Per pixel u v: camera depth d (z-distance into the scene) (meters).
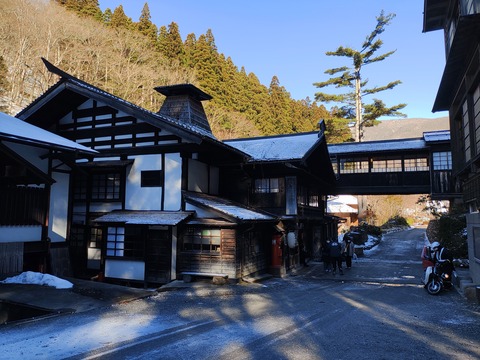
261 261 13.80
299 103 58.28
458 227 16.17
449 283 10.27
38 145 9.82
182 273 11.95
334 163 25.00
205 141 12.08
